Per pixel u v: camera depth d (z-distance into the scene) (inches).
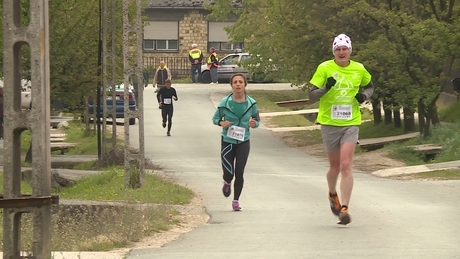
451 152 1105.4
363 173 995.9
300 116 1955.0
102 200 707.4
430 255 405.4
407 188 792.9
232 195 762.2
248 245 461.4
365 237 478.0
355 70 526.6
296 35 1379.2
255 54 2155.5
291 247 447.5
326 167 1088.8
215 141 1480.1
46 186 361.1
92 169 1096.2
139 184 804.0
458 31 1216.2
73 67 1146.0
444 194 738.8
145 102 2150.6
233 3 2637.8
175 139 1505.9
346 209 520.1
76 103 1198.3
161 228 547.2
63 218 623.8
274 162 1159.6
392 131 1572.3
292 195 757.3
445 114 1485.0
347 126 526.3
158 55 3014.3
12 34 352.8
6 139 357.7
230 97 642.8
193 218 611.2
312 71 1409.9
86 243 469.1
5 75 354.9
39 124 356.5
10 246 357.1
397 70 1224.8
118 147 1381.6
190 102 2143.2
